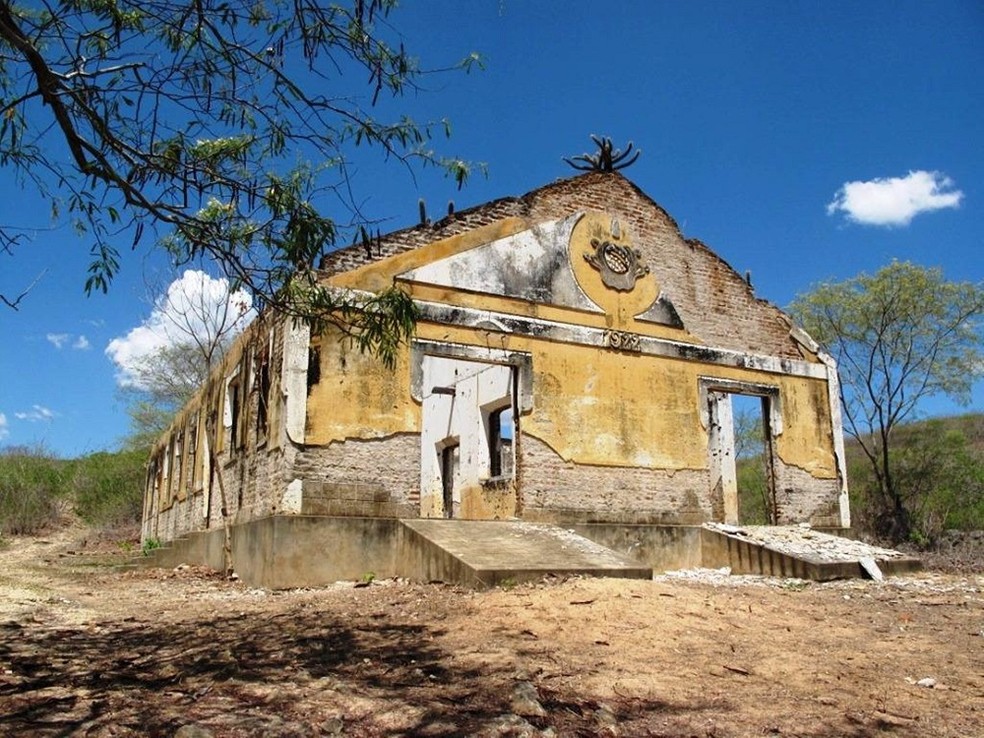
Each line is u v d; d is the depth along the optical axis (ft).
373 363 38.42
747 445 94.84
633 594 26.66
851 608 29.60
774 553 40.27
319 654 19.58
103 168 15.78
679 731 14.90
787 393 52.11
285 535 34.12
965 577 41.01
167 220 16.39
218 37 16.61
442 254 42.34
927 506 68.03
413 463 38.42
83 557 63.31
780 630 24.31
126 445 108.78
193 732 13.11
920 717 16.44
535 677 17.52
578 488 43.57
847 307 70.54
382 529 35.83
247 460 43.04
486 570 28.35
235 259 16.83
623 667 18.79
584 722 15.02
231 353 50.47
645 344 47.55
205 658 19.24
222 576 41.32
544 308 45.01
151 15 16.57
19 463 100.48
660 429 46.83
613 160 50.42
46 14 16.61
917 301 68.95
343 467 36.78
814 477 51.65
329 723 14.07
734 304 52.03
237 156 17.10
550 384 44.04
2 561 59.11
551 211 46.80
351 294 38.50
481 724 14.39
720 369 49.90
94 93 16.57
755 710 16.29
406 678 17.25
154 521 81.05
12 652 20.34
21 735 13.20
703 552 44.68
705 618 24.64
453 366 64.23
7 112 16.83
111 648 20.99
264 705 15.11
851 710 16.63
